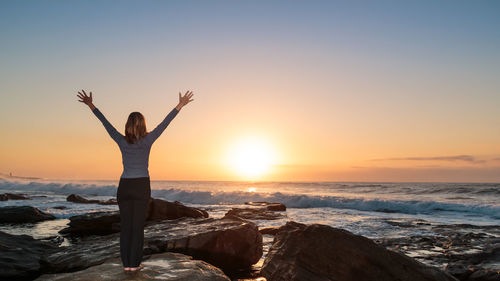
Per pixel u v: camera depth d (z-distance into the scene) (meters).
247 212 18.92
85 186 39.50
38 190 42.72
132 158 4.19
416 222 16.27
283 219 17.28
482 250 9.14
